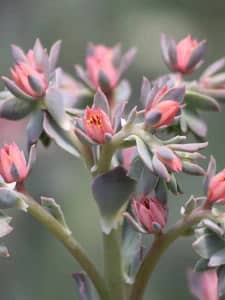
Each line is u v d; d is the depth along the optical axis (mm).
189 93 417
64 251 729
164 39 435
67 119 395
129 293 395
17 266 728
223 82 419
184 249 716
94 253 716
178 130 417
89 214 725
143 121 385
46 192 733
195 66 428
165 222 381
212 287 435
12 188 386
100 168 385
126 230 398
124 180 383
